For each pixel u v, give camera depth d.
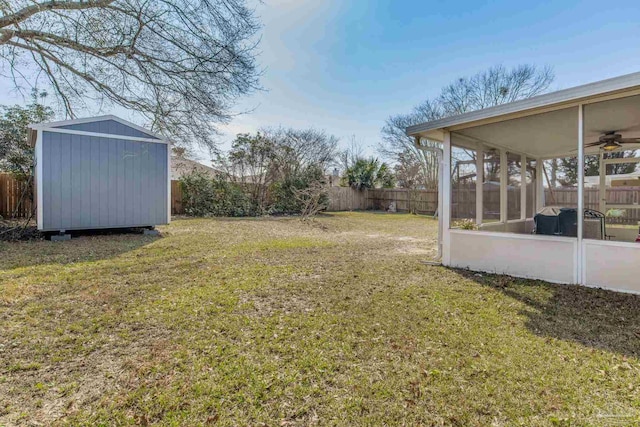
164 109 6.52
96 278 4.02
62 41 5.60
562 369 2.12
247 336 2.56
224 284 3.90
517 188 6.79
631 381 1.99
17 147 8.42
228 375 2.03
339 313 3.06
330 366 2.15
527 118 4.33
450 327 2.76
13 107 8.32
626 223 6.00
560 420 1.66
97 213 7.11
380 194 18.70
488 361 2.21
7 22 5.22
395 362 2.21
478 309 3.19
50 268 4.40
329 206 16.25
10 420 1.63
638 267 3.56
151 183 7.84
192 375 2.03
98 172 7.11
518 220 6.82
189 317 2.91
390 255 5.91
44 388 1.89
